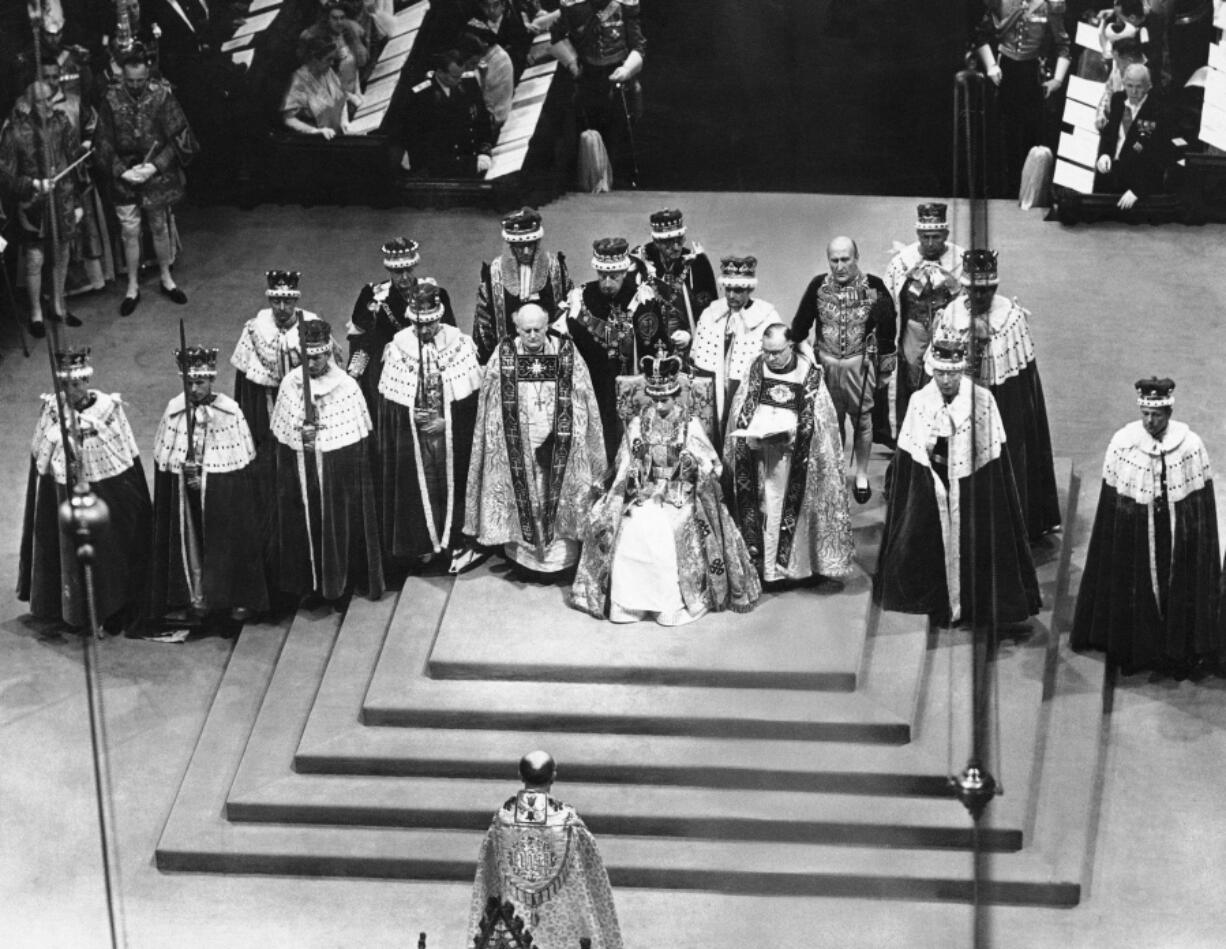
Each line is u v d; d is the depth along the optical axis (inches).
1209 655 782.5
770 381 759.7
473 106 1005.2
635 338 781.9
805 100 1040.2
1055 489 810.2
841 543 772.6
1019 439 788.6
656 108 1056.2
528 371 767.7
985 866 652.1
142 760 764.0
